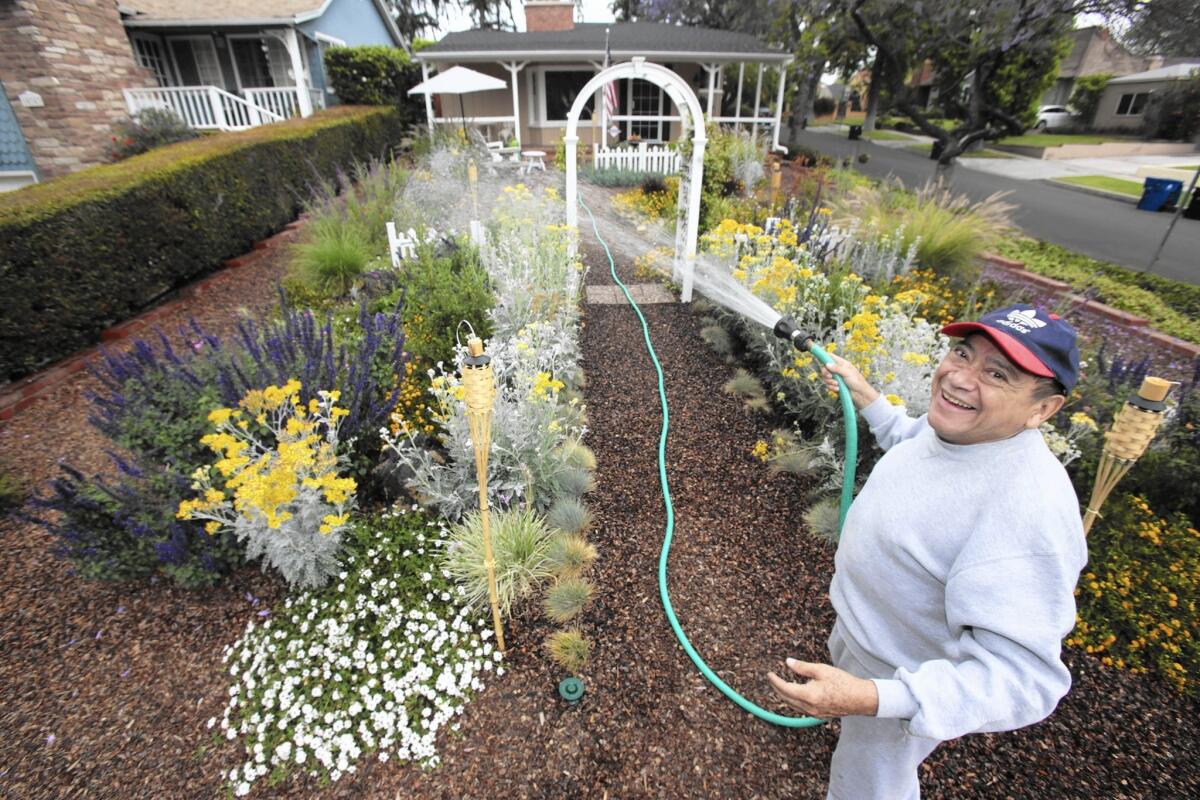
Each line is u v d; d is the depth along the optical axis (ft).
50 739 7.67
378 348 13.29
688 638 9.14
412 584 9.63
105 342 18.38
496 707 8.14
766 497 12.10
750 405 15.10
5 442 13.80
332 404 10.79
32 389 15.72
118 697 8.20
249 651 8.59
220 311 20.59
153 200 20.57
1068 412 12.00
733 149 38.09
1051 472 4.07
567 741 7.73
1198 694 8.36
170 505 9.60
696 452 13.48
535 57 52.70
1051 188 57.77
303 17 45.75
